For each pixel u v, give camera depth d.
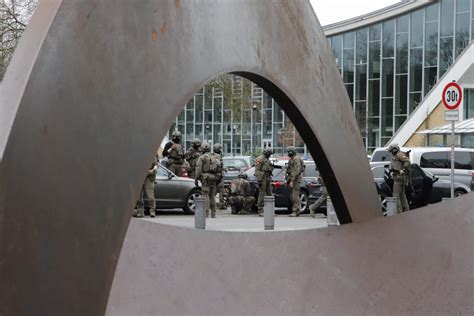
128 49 3.16
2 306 2.61
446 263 5.28
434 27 43.50
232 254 6.19
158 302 5.84
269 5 4.31
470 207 5.42
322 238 6.00
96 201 3.01
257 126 57.88
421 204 20.58
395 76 45.41
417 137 37.12
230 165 30.45
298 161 19.95
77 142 2.92
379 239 5.61
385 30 45.91
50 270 2.81
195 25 3.59
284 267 5.98
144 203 19.03
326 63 4.96
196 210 14.39
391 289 5.38
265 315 5.68
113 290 5.90
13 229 2.66
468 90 35.62
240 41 4.01
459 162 22.02
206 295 5.90
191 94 3.56
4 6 26.80
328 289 5.67
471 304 5.02
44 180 2.78
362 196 5.52
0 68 26.02
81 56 2.94
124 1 3.14
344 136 5.21
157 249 6.19
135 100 3.20
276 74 4.41
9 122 2.67
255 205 21.42
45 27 2.82
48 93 2.80
